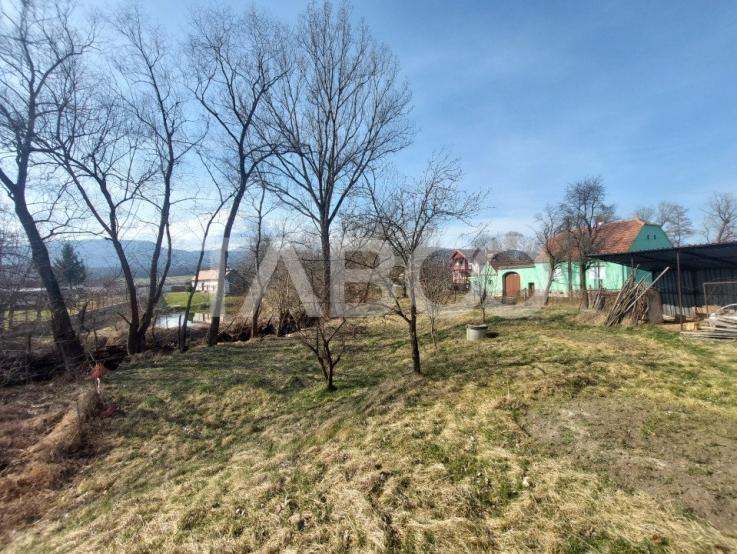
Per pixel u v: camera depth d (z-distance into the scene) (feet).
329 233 52.60
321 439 15.98
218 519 11.57
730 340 25.55
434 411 16.65
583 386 17.75
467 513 10.03
